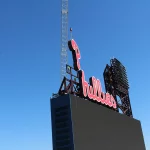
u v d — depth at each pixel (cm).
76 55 9125
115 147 9175
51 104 7906
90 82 9569
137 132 11256
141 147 11144
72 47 9075
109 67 12775
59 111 7719
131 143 10412
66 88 8444
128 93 13188
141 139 11388
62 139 7444
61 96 7812
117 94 12381
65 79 8525
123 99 12675
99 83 9981
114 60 12862
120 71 12938
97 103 9744
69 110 7538
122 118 10375
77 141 7369
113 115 9781
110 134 9131
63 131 7494
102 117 8975
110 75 12588
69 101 7612
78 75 9050
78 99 8012
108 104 10350
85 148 7612
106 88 12362
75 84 8856
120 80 12656
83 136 7681
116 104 11569
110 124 9350
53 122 7712
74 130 7394
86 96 8919
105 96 10262
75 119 7575
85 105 8238
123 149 9669
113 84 12394
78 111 7812
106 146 8669
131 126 10931
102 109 9144
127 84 13300
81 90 8825
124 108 12462
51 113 7831
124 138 10000
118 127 9838
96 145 8156
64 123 7544
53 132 7625
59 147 7425
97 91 9700
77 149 7281
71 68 8906
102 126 8794
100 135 8519
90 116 8312
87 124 8031
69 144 7288
